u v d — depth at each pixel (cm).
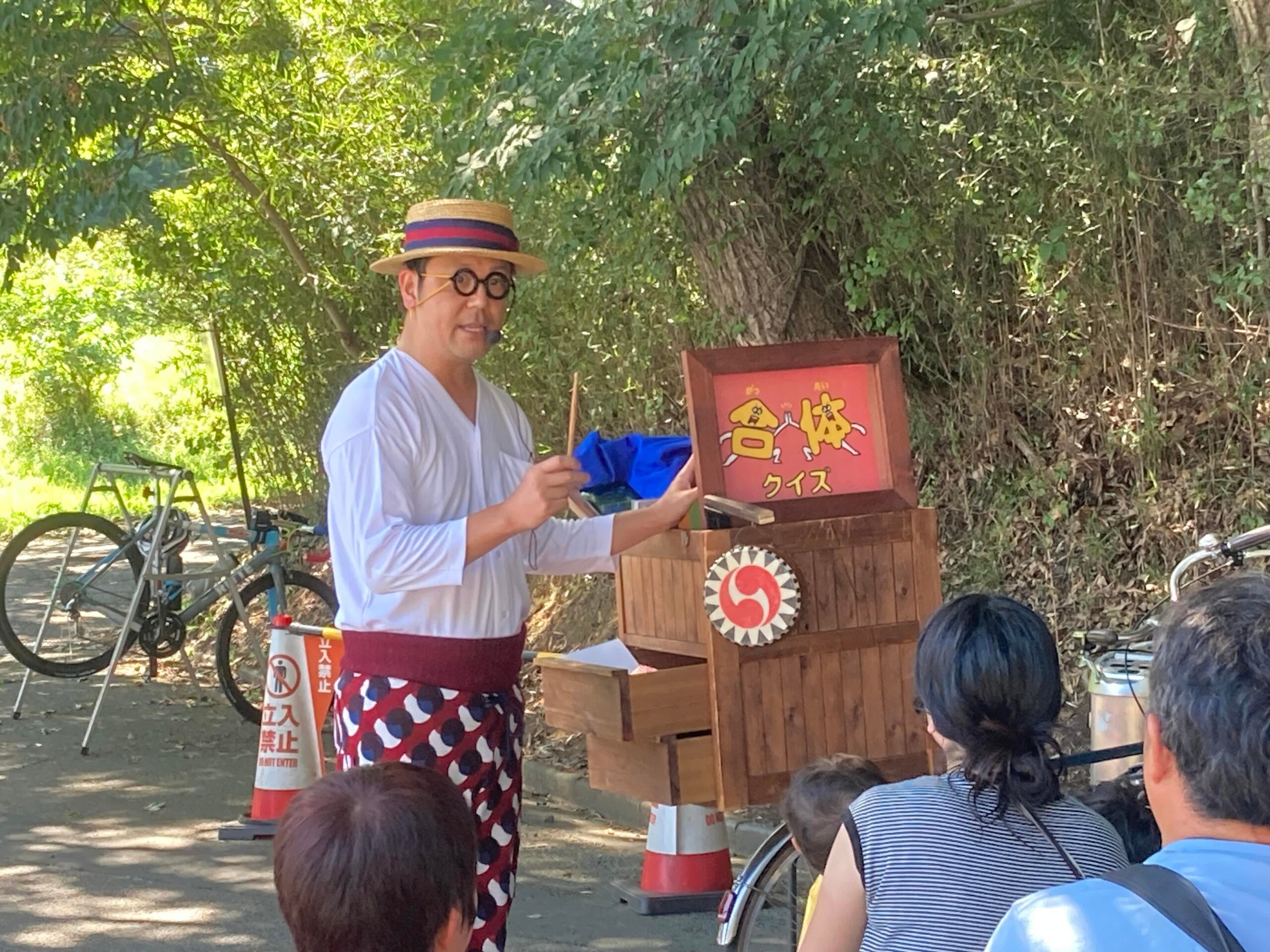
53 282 2289
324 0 1006
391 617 317
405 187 980
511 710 333
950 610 249
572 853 610
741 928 375
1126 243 679
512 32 629
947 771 269
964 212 708
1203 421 680
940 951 234
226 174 1047
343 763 324
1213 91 600
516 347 936
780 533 417
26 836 636
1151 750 156
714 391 416
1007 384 747
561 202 770
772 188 737
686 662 452
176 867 592
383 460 312
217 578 874
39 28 810
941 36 711
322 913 184
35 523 900
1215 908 141
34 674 984
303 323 1173
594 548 360
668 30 562
